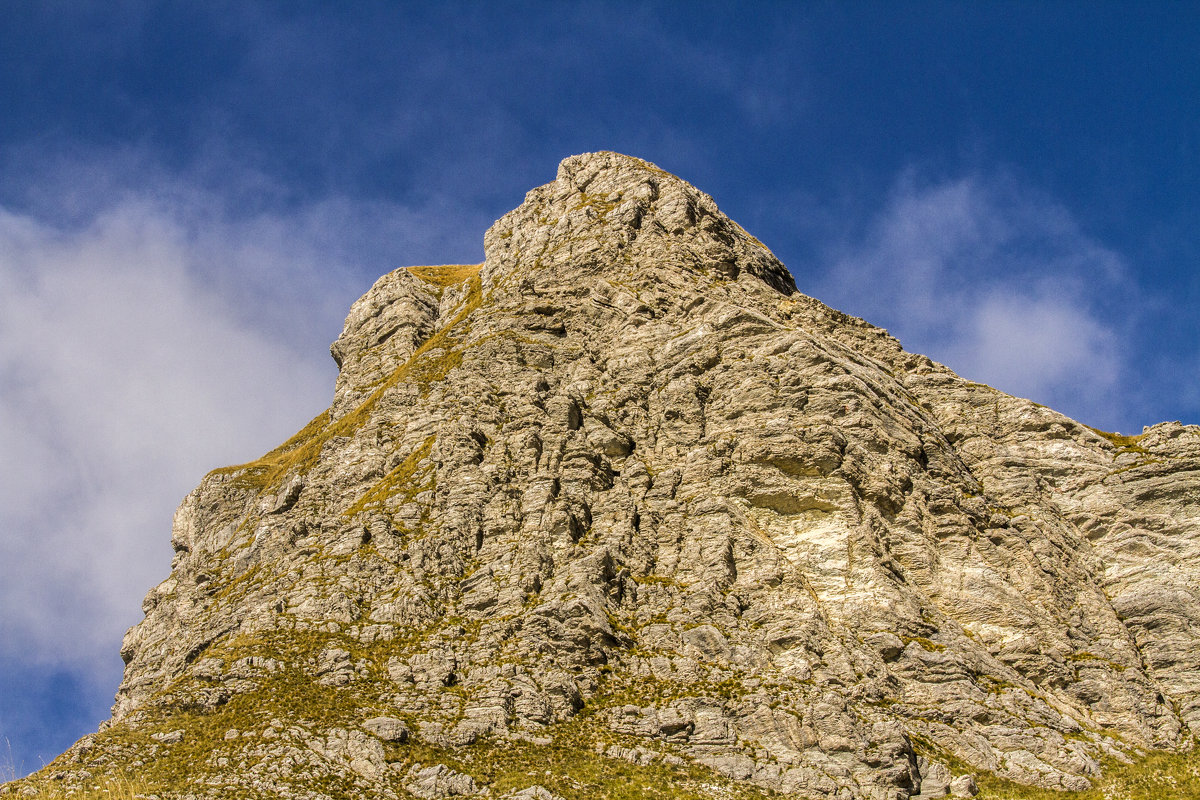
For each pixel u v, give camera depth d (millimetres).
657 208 134625
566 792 70375
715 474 96438
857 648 83062
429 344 134250
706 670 81188
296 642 86125
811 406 100125
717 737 75500
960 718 79062
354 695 80062
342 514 104000
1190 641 89625
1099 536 100125
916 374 117188
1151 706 84438
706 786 71562
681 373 106938
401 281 170750
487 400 109625
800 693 78312
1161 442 107250
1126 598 94062
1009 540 95062
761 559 89562
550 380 112000
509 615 85812
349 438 121875
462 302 155875
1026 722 79188
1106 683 84750
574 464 98875
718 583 87750
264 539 114688
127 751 76188
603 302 120188
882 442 97750
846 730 74625
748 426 99062
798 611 85000
